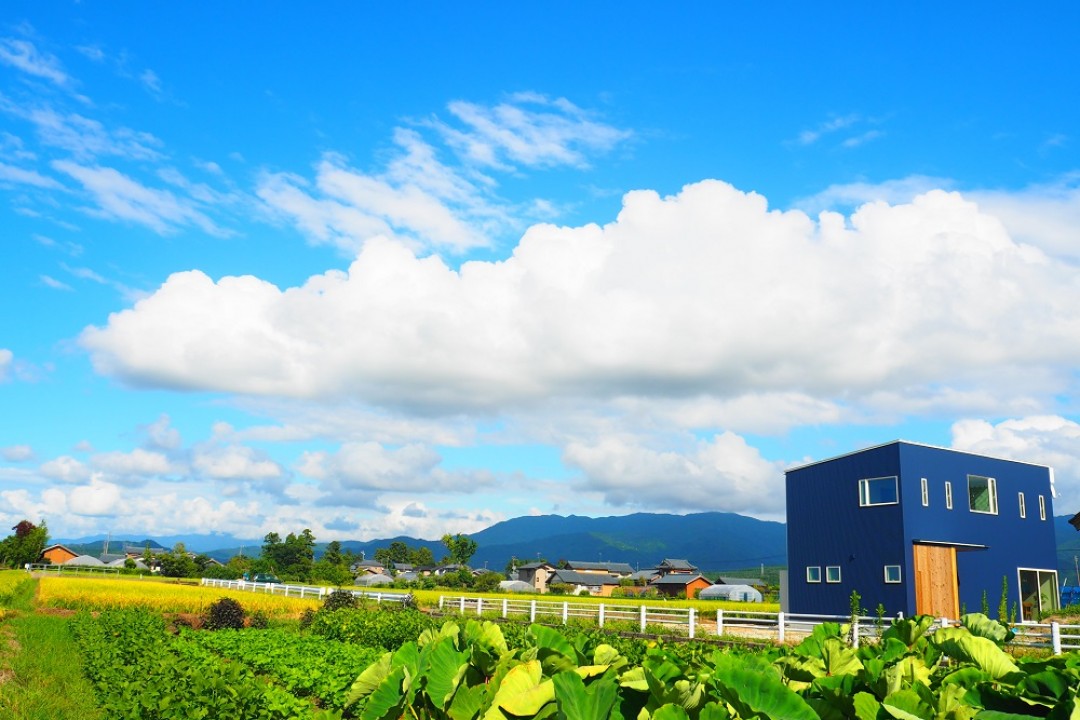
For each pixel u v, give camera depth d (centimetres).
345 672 1511
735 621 2962
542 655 455
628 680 405
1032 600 3275
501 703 397
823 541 3175
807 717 350
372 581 13225
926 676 413
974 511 3142
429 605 4766
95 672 1527
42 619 3056
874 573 2980
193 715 987
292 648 1948
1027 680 345
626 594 13762
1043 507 3409
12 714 1193
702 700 371
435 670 442
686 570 16838
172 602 4259
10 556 11806
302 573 12800
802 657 481
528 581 14488
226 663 1583
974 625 527
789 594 3262
